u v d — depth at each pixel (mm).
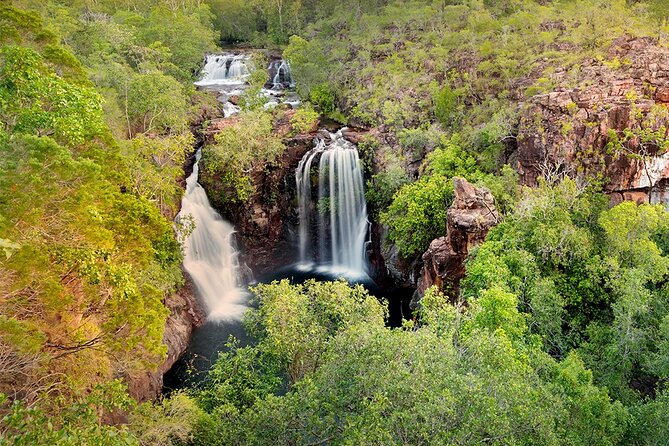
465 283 27969
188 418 18797
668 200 34438
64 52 20953
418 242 35500
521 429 14453
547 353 22375
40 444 10750
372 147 44688
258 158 43188
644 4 51125
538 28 51344
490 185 34219
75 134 17656
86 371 17531
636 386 23094
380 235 41812
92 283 16953
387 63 56656
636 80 35750
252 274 44625
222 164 41969
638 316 23891
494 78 45188
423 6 68375
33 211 14266
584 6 52562
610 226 26469
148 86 39969
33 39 20656
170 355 30922
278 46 80125
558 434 15508
